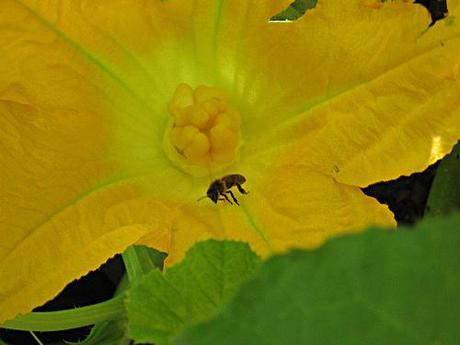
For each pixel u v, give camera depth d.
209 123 0.38
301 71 0.37
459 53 0.34
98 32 0.37
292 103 0.38
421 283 0.15
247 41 0.38
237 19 0.38
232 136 0.38
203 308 0.26
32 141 0.35
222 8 0.38
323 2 0.36
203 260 0.26
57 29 0.35
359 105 0.36
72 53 0.36
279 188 0.37
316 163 0.36
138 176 0.38
